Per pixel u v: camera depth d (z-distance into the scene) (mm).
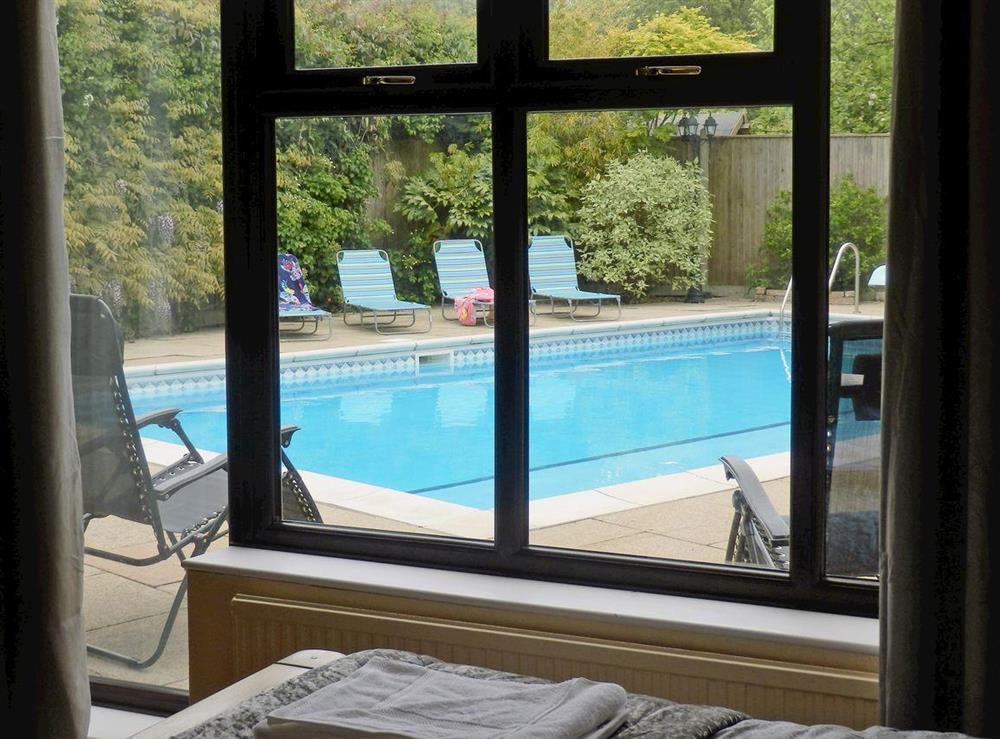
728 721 2033
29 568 2988
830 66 2648
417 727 1903
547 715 1927
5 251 2939
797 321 2707
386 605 2939
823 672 2480
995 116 2195
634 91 2836
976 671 2260
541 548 2996
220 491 3402
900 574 2297
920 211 2254
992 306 2225
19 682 3021
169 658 3518
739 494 3098
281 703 2148
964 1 2234
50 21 2910
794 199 2691
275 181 3254
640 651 2613
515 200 2957
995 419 2238
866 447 2703
